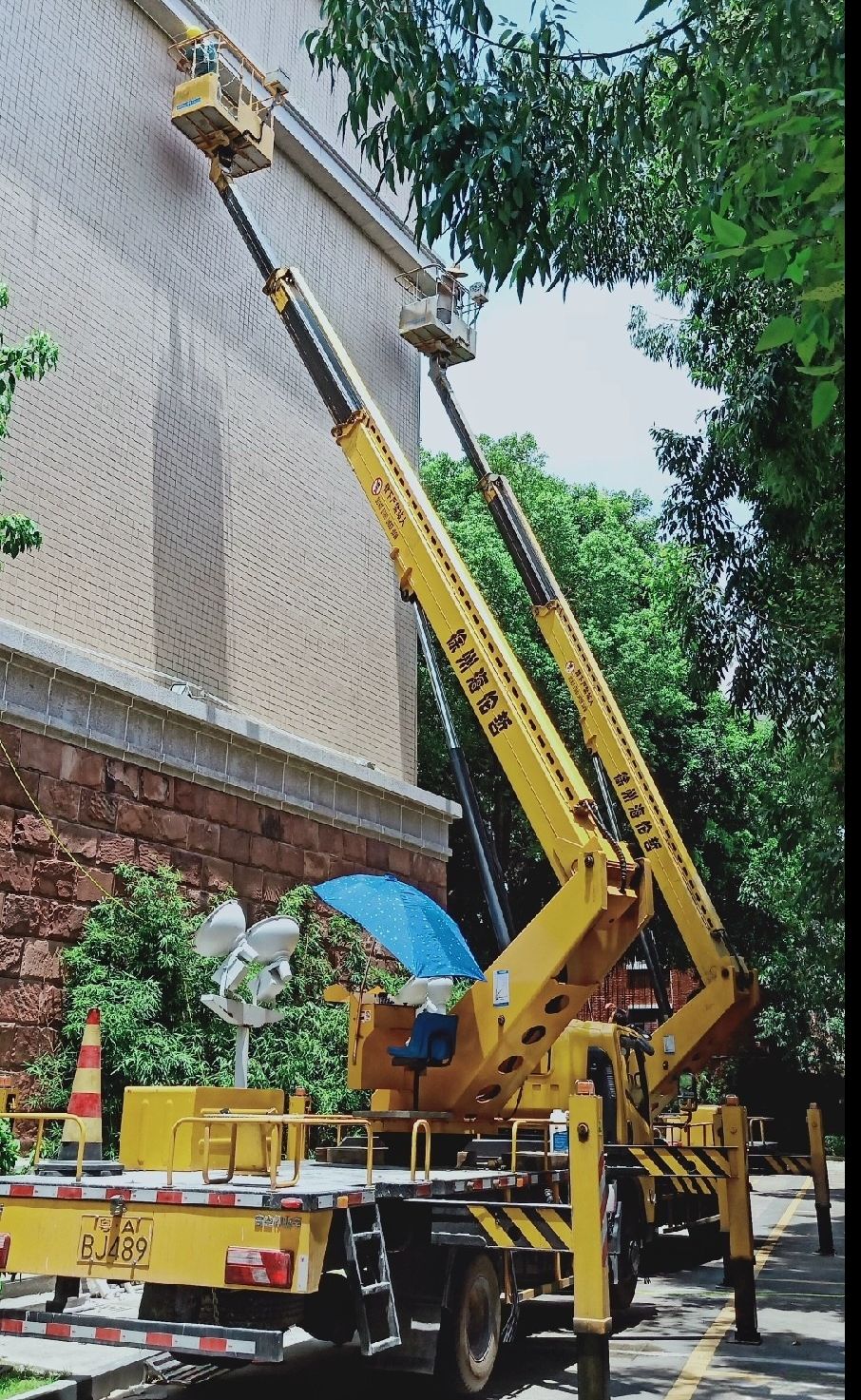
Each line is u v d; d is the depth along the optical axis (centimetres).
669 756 3016
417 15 741
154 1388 739
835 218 379
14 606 1262
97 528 1402
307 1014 1543
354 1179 707
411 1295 703
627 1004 3594
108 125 1524
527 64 759
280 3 1958
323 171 1962
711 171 888
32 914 1205
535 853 2942
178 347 1598
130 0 1600
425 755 2895
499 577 2734
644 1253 1491
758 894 2848
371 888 897
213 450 1638
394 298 2183
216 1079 1340
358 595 1955
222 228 1730
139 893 1318
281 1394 725
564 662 1702
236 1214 589
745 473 1497
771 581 1525
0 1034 1149
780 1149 3152
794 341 388
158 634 1479
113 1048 1216
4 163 1337
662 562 2992
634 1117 1177
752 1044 3316
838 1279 1255
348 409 1239
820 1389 746
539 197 754
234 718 1527
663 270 1521
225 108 1573
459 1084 921
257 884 1558
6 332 1302
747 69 677
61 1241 625
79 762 1290
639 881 971
